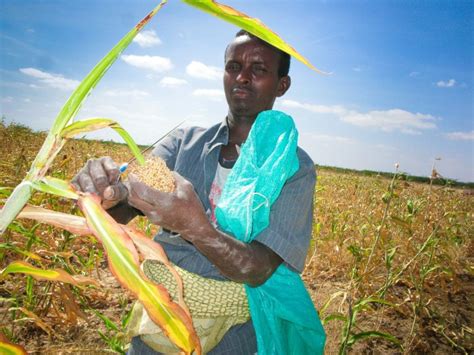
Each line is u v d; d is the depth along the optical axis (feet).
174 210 2.84
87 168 3.14
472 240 18.62
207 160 4.66
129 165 3.14
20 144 28.81
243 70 4.70
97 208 2.60
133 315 4.56
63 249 9.23
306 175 4.22
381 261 14.56
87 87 2.48
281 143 3.87
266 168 3.79
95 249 12.44
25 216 2.71
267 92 4.75
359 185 35.55
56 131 2.48
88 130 2.54
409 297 11.23
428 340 9.89
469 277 15.25
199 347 2.63
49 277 3.31
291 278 4.33
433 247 10.94
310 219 4.31
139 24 2.44
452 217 17.47
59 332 8.08
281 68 4.88
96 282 3.42
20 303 8.65
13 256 10.37
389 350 9.27
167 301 2.57
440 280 13.91
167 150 4.99
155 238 4.67
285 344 4.44
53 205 10.85
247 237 3.61
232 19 2.38
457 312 11.78
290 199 3.99
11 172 14.24
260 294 4.12
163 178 2.93
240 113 4.78
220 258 3.25
